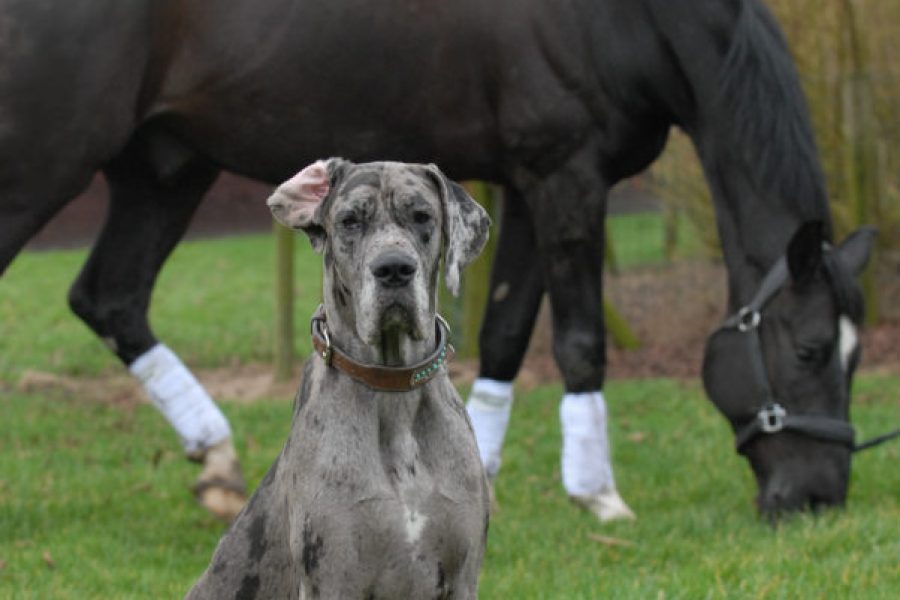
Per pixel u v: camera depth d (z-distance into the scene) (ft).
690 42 28.45
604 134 28.63
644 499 32.01
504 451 37.04
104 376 49.52
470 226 15.67
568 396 29.58
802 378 27.68
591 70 28.19
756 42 28.25
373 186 15.31
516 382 46.19
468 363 47.78
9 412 42.42
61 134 27.17
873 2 51.96
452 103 28.22
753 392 27.96
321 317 16.42
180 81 28.09
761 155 28.07
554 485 33.78
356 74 27.81
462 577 15.88
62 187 27.45
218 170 31.17
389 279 14.87
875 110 52.75
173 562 27.02
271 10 27.73
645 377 47.57
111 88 27.32
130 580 25.53
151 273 30.96
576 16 28.07
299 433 15.92
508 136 28.30
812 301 27.55
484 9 27.84
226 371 49.96
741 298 28.58
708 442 37.40
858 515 27.45
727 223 28.91
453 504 15.64
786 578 23.62
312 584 15.46
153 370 30.60
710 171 29.09
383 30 27.66
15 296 64.44
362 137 28.30
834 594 22.88
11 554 26.94
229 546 16.52
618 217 76.74
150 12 27.48
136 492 32.89
